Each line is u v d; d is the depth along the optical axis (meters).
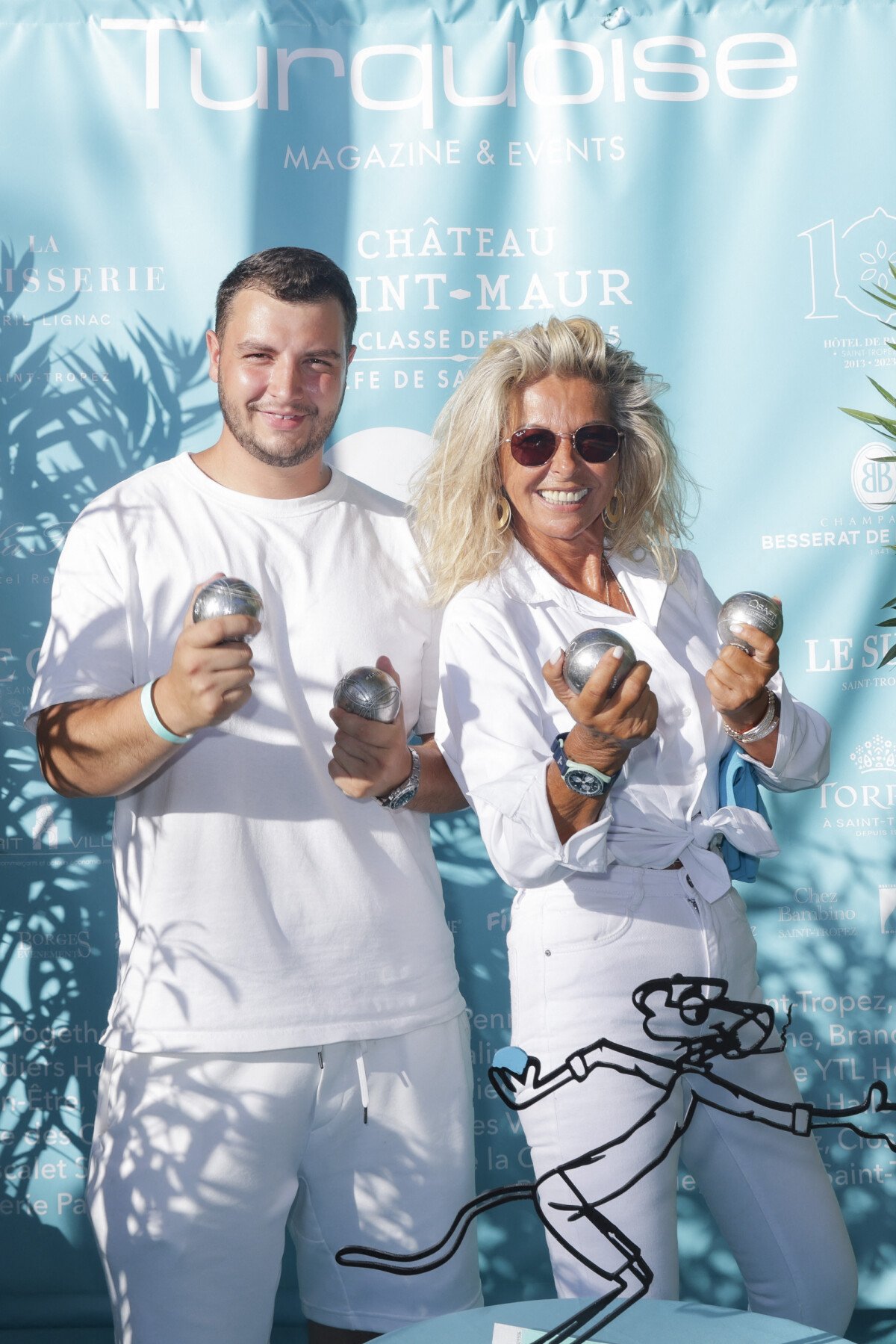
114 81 2.55
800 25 2.61
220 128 2.56
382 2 2.58
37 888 2.58
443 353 2.61
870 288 2.62
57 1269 2.58
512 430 1.89
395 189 2.59
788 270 2.62
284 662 1.98
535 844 1.67
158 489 2.05
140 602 1.99
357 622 2.02
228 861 1.89
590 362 1.91
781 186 2.61
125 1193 1.87
